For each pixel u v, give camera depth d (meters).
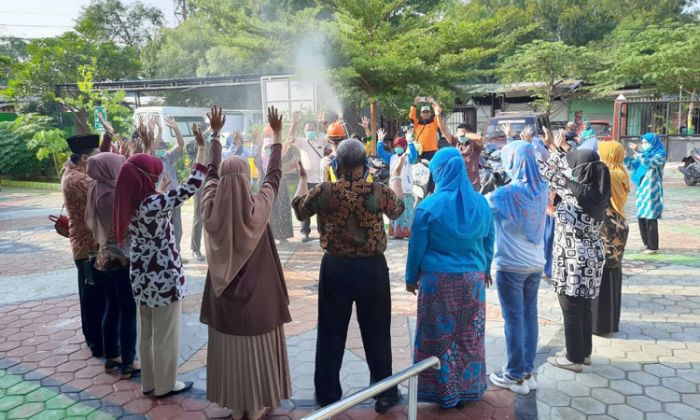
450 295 3.32
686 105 20.34
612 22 32.84
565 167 3.85
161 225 3.55
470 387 3.44
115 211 3.47
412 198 8.17
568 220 3.82
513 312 3.63
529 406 3.53
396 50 13.85
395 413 3.52
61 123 20.11
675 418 3.38
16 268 7.51
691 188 13.13
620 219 4.45
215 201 3.13
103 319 4.27
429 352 3.38
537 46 24.09
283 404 3.68
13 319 5.48
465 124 7.95
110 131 4.96
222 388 3.34
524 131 4.48
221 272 3.14
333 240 3.36
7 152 19.16
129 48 27.31
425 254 3.38
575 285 3.82
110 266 3.82
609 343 4.47
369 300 3.39
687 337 4.55
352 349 4.50
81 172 4.29
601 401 3.59
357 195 3.29
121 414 3.60
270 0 21.45
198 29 28.72
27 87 19.28
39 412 3.64
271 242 3.39
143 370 3.80
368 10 14.10
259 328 3.24
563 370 4.02
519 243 3.54
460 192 3.30
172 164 6.31
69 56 20.11
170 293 3.62
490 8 33.44
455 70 14.29
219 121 3.53
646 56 20.94
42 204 14.16
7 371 4.28
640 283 5.96
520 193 3.46
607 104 26.47
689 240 7.85
